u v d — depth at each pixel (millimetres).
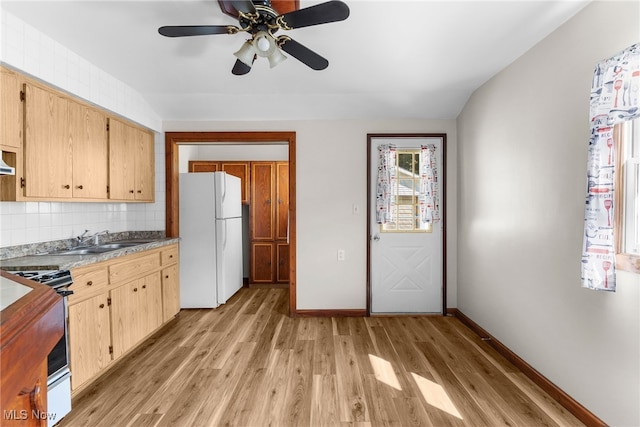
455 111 3602
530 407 1979
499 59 2557
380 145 3729
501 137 2738
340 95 3379
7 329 604
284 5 1812
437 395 2109
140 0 1841
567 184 1985
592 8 1795
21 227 2363
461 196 3586
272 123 3711
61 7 1884
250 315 3715
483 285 3070
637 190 1609
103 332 2367
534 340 2307
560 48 2045
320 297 3707
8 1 1819
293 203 3691
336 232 3703
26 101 2072
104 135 2842
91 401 2059
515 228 2531
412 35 2227
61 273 1928
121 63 2633
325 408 1979
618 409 1648
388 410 1958
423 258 3754
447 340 2998
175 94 3322
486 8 1914
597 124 1662
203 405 2016
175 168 3809
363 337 3074
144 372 2418
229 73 2881
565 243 2002
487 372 2402
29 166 2100
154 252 3115
